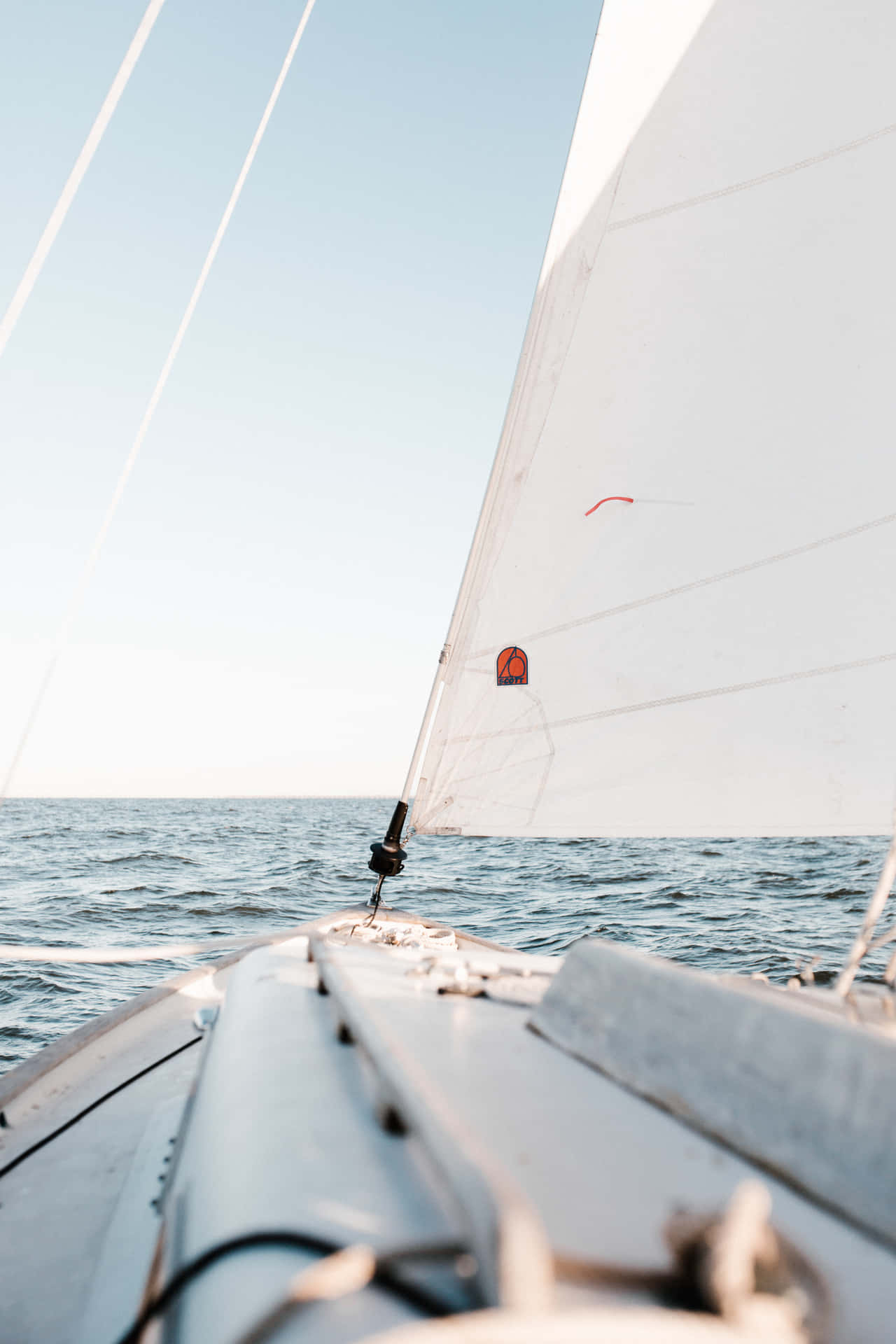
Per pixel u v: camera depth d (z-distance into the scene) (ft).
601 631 9.57
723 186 9.89
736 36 10.03
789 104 9.84
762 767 9.06
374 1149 2.93
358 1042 3.60
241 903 39.86
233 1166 3.04
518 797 9.62
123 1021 8.25
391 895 40.55
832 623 9.02
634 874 45.62
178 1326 2.40
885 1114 2.77
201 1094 4.16
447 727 9.85
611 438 9.78
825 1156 2.84
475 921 30.42
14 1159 5.88
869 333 9.29
